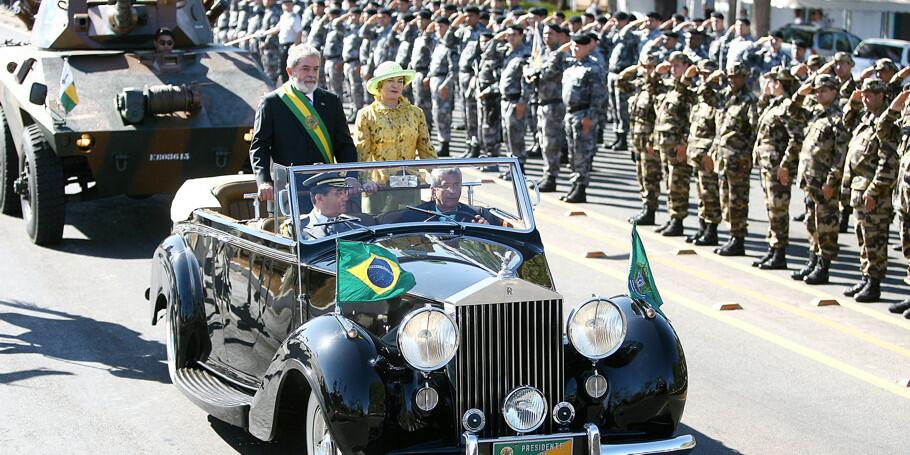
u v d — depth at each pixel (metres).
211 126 11.12
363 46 20.81
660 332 5.69
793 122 10.65
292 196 6.14
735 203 11.41
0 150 12.61
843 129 10.16
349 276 5.43
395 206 6.35
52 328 8.73
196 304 7.10
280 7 24.66
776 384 7.61
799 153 10.63
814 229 10.45
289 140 7.76
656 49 17.81
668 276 10.61
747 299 9.81
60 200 11.16
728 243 11.58
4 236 11.81
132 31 11.99
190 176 11.33
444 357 5.15
